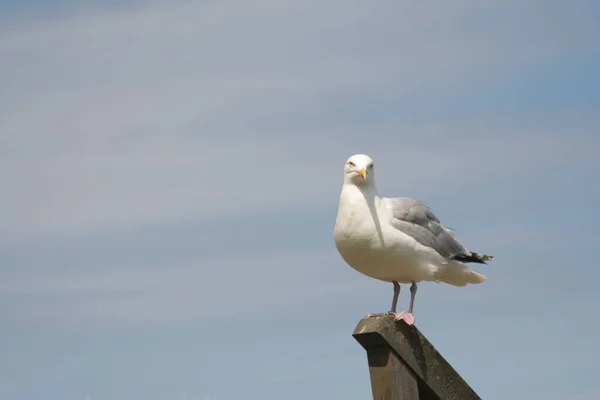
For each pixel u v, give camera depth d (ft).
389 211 34.96
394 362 28.27
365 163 34.37
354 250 34.78
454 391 29.66
